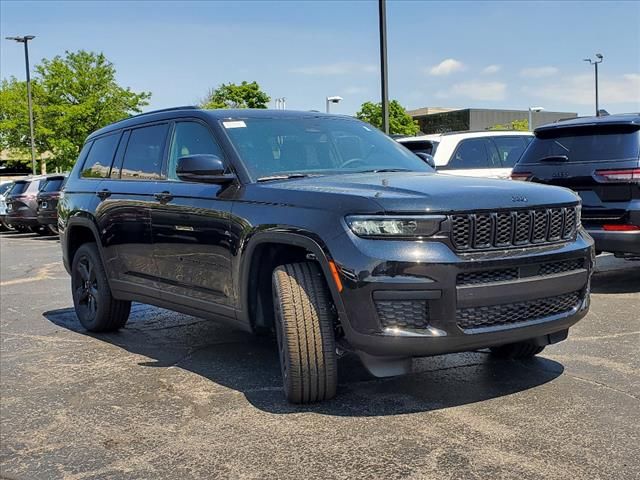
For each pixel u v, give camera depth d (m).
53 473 3.48
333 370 4.09
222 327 6.54
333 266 3.79
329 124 5.49
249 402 4.36
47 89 42.28
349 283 3.72
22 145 42.53
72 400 4.56
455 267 3.64
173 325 6.70
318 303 4.03
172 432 3.94
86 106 41.16
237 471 3.40
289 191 4.25
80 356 5.66
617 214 6.89
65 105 41.91
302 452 3.57
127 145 6.12
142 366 5.29
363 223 3.74
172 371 5.13
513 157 10.27
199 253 4.89
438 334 3.66
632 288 7.68
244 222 4.41
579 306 4.21
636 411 3.98
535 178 7.57
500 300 3.76
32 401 4.57
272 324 4.57
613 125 7.05
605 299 7.12
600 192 7.03
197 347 5.81
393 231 3.68
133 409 4.34
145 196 5.51
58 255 14.41
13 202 20.61
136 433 3.95
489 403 4.17
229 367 5.18
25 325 7.01
